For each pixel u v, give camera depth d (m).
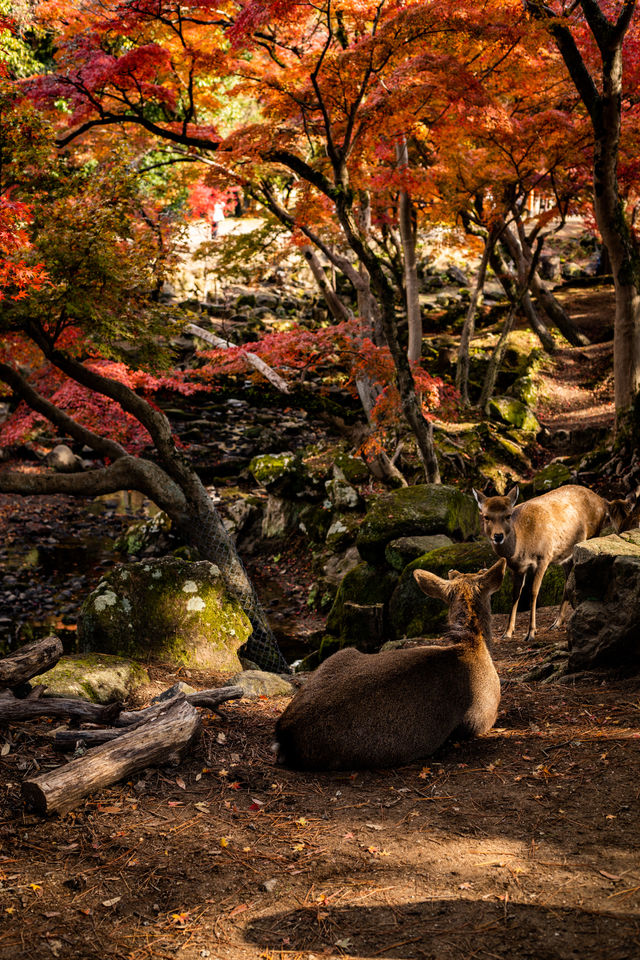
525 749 4.38
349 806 3.89
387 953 2.77
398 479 13.01
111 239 8.47
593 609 5.30
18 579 12.69
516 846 3.37
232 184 13.08
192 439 18.17
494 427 15.52
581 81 10.89
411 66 9.05
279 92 9.77
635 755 4.07
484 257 15.84
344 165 10.16
